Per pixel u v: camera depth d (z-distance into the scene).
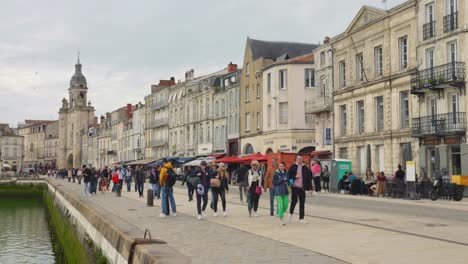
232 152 64.88
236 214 18.94
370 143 39.78
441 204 24.16
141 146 99.31
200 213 17.48
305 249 10.47
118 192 32.56
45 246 28.53
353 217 16.98
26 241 30.20
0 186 82.00
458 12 31.70
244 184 24.41
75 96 142.00
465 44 31.06
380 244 10.91
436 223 14.98
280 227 14.49
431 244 10.84
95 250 16.27
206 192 17.97
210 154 70.25
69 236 25.28
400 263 8.77
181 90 81.69
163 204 18.28
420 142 34.41
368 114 40.19
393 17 37.41
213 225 15.34
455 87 31.92
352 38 42.31
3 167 109.88
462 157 30.73
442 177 29.78
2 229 36.31
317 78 48.50
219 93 68.50
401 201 26.38
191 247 10.98
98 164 126.81
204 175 17.97
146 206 23.19
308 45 62.72
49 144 159.38
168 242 11.72
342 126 44.25
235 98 64.12
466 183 27.55
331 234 12.67
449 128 31.75
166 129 87.12
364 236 12.21
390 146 37.53
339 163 35.50
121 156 110.94
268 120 55.78
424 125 33.78
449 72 31.66
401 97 36.81
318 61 48.31
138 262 9.61
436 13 33.38
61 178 85.31
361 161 41.31
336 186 35.50
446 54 32.56
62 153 144.12
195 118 75.94
